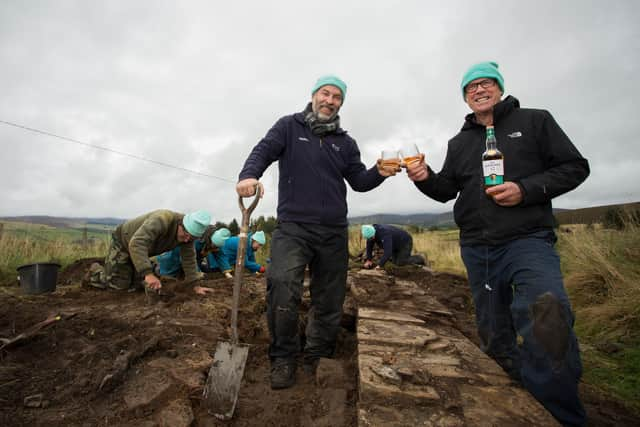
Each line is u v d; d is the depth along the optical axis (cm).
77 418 199
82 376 234
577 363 184
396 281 554
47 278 457
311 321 311
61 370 242
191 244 460
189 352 275
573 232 677
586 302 475
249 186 255
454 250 1143
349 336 363
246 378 265
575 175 215
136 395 218
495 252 236
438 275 693
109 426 194
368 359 233
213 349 287
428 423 171
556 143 222
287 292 260
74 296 432
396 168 292
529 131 231
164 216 425
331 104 300
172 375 236
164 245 445
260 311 395
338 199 295
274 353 263
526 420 174
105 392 221
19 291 484
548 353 184
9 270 650
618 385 292
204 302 404
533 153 231
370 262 760
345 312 392
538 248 215
